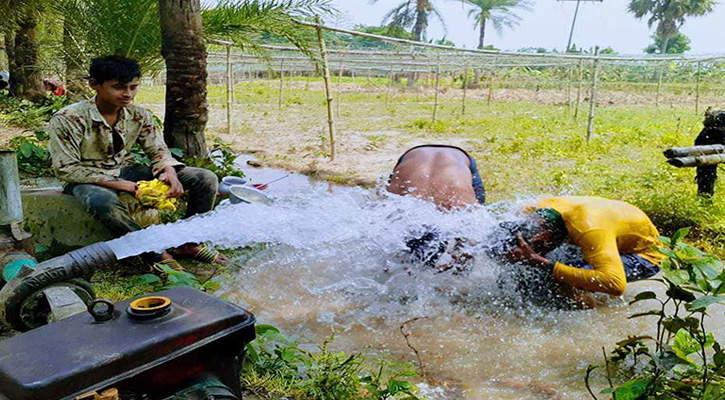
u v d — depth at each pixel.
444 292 4.54
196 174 4.72
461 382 3.44
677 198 6.32
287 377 3.19
